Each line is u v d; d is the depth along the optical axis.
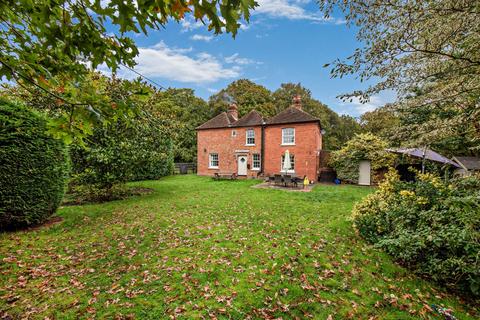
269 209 7.50
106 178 8.19
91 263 3.76
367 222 4.69
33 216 5.30
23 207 5.09
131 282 3.23
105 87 6.70
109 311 2.66
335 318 2.61
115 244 4.50
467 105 2.71
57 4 1.50
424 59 2.61
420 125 3.14
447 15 2.13
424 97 2.91
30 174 5.21
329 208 7.65
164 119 10.74
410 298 2.95
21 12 1.54
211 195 10.07
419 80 2.74
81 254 4.06
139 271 3.53
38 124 5.33
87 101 1.73
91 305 2.76
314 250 4.27
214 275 3.42
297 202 8.65
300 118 16.84
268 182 14.92
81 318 2.55
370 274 3.47
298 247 4.40
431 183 4.02
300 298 2.94
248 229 5.45
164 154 10.37
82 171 8.16
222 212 7.04
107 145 8.04
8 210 4.91
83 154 7.92
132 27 1.48
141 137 9.26
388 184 5.13
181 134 12.67
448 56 2.48
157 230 5.29
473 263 2.81
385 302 2.87
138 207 7.59
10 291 2.97
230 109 21.73
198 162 21.44
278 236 4.99
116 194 9.28
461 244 2.92
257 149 18.44
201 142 21.27
